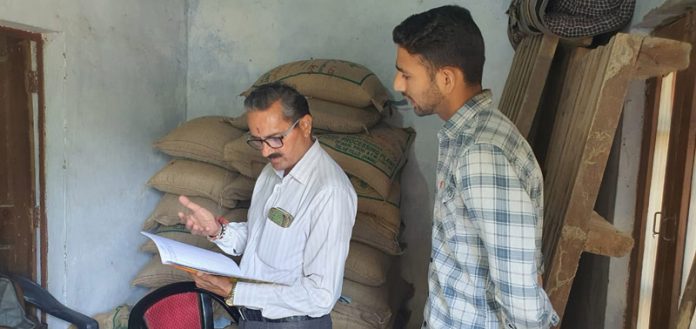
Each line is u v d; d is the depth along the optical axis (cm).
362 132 239
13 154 204
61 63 208
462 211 112
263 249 159
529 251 101
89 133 225
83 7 217
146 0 260
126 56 246
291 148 150
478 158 103
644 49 127
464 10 112
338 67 245
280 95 146
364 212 225
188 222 173
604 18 197
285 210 155
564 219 139
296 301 145
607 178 219
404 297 265
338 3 278
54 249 218
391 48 272
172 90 288
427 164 273
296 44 287
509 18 253
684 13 171
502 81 263
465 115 114
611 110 131
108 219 242
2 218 202
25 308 206
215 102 303
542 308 105
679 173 164
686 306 119
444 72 111
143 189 266
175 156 266
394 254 228
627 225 204
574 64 203
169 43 283
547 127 249
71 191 218
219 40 298
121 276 254
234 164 234
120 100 244
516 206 101
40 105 211
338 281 149
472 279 115
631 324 198
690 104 160
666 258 170
